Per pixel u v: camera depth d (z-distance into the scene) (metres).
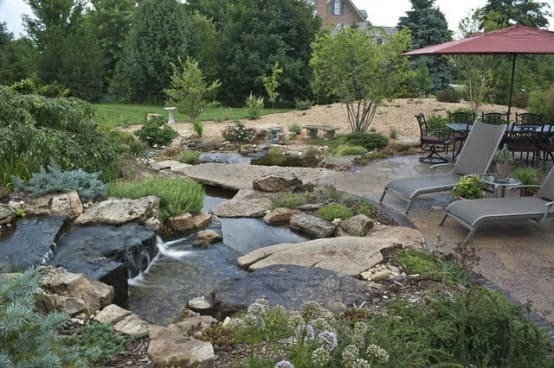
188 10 32.97
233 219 6.75
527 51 7.42
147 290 4.61
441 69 23.45
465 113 11.20
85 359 2.27
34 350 1.87
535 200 5.52
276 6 25.36
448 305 2.94
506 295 3.90
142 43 25.11
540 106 12.40
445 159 9.88
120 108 22.14
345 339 2.29
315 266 4.45
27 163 6.48
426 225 5.82
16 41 29.03
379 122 14.85
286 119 16.61
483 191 6.22
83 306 3.54
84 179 6.44
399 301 3.35
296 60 25.52
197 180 8.62
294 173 8.94
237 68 25.33
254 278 3.96
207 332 3.13
